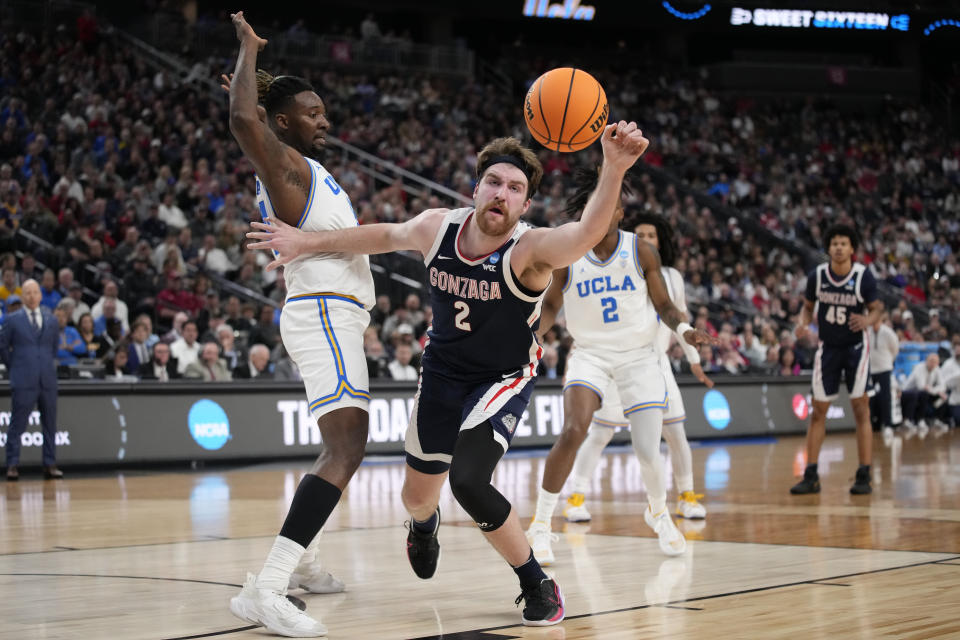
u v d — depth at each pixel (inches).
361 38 1143.0
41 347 390.3
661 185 1001.5
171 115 766.5
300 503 136.7
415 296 608.7
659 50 1280.8
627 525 245.9
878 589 157.0
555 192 877.8
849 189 1124.5
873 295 315.3
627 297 211.3
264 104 159.0
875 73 1293.1
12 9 862.5
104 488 350.0
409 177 813.9
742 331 741.9
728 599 150.6
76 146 694.5
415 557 157.9
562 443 195.5
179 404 440.8
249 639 127.3
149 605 148.2
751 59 1302.9
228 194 683.4
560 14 1133.1
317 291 149.5
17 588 162.1
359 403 145.6
